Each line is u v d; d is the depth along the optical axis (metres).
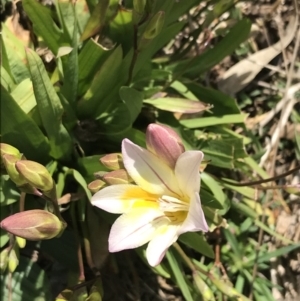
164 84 0.26
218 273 0.26
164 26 0.23
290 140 0.29
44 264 0.26
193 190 0.16
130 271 0.26
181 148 0.16
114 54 0.21
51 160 0.24
